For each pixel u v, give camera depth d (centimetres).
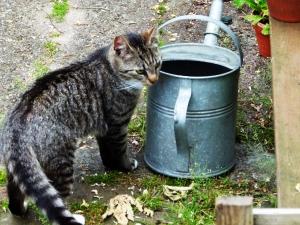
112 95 206
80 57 270
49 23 291
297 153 159
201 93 201
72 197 208
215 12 252
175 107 199
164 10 298
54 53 273
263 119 237
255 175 214
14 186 192
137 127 237
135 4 302
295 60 188
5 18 294
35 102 191
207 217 196
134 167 219
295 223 123
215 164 211
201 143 207
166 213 200
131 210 200
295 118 169
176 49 215
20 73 263
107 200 206
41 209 173
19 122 187
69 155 197
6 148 184
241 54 207
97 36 284
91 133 206
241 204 118
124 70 203
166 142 210
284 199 148
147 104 214
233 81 206
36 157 186
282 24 204
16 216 201
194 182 209
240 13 295
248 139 229
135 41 202
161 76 203
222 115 206
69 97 197
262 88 253
